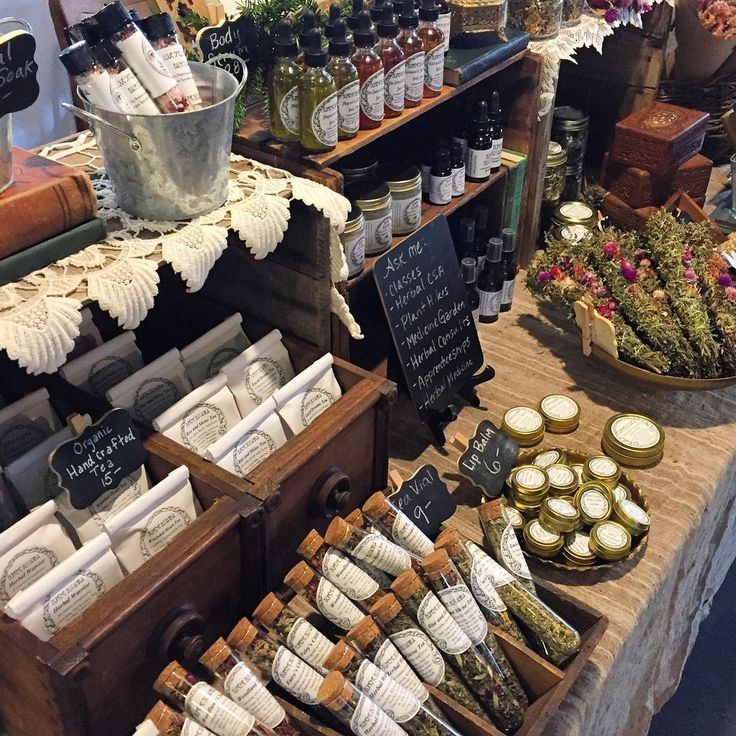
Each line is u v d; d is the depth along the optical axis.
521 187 2.06
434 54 1.60
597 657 1.31
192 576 1.08
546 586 1.30
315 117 1.35
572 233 2.12
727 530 1.86
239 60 1.26
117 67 1.08
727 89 2.58
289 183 1.30
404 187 1.65
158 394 1.34
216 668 1.04
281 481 1.18
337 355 1.54
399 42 1.53
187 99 1.14
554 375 1.91
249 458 1.27
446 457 1.69
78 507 1.14
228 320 1.46
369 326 1.86
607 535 1.43
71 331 1.03
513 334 2.04
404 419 1.79
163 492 1.17
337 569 1.14
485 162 1.92
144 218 1.18
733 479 1.76
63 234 1.09
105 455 1.16
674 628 1.69
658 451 1.64
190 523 1.14
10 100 0.99
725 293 1.79
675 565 1.51
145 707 1.10
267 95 1.41
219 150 1.16
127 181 1.15
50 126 1.72
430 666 1.14
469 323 1.75
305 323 1.46
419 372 1.63
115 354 1.39
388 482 1.50
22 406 1.27
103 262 1.10
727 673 2.13
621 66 2.39
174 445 1.24
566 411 1.75
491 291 2.02
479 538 1.50
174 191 1.15
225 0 1.49
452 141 1.87
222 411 1.35
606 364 1.93
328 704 1.02
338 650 1.07
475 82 1.75
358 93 1.42
